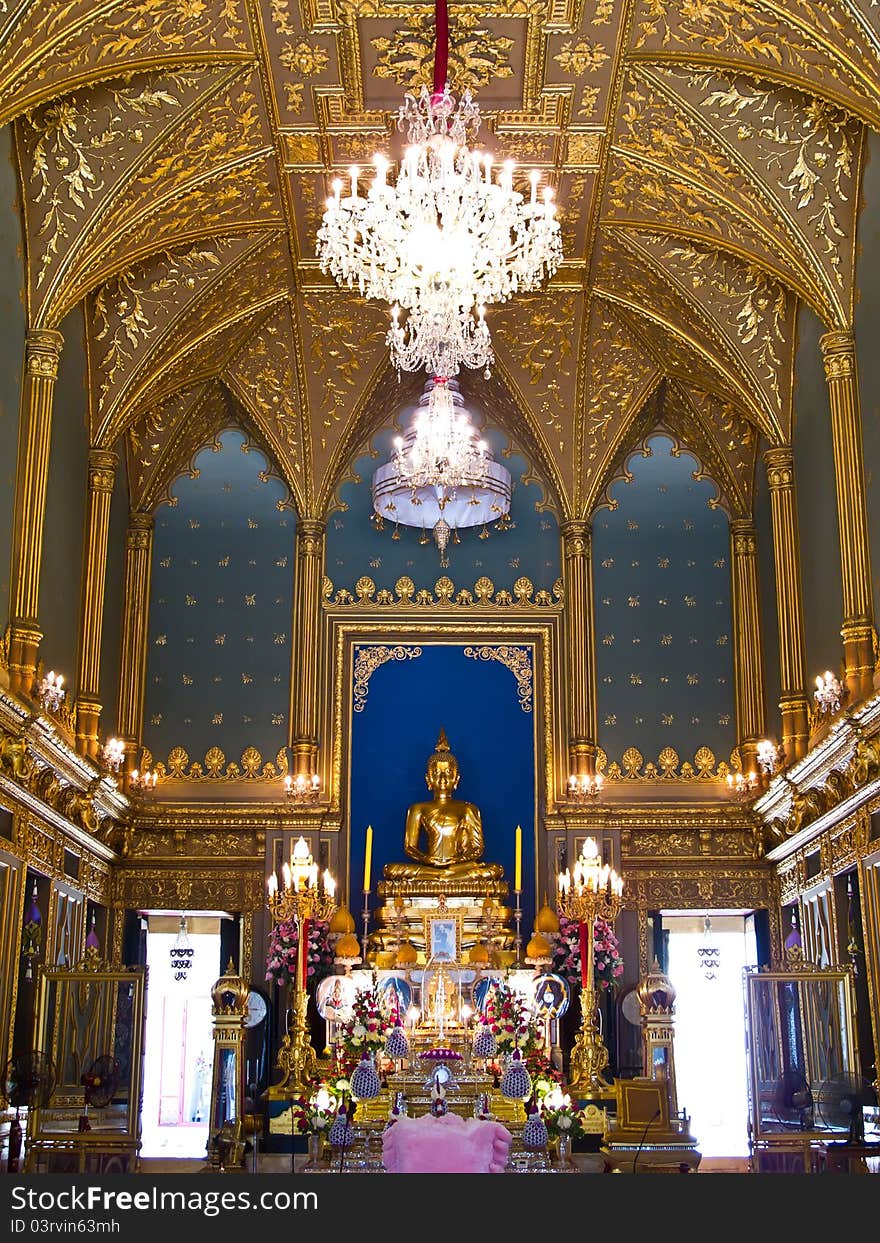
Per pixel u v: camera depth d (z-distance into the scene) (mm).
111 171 13203
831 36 11320
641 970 17078
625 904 17297
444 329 11062
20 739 12258
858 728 12758
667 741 17781
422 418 13398
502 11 12188
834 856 14422
